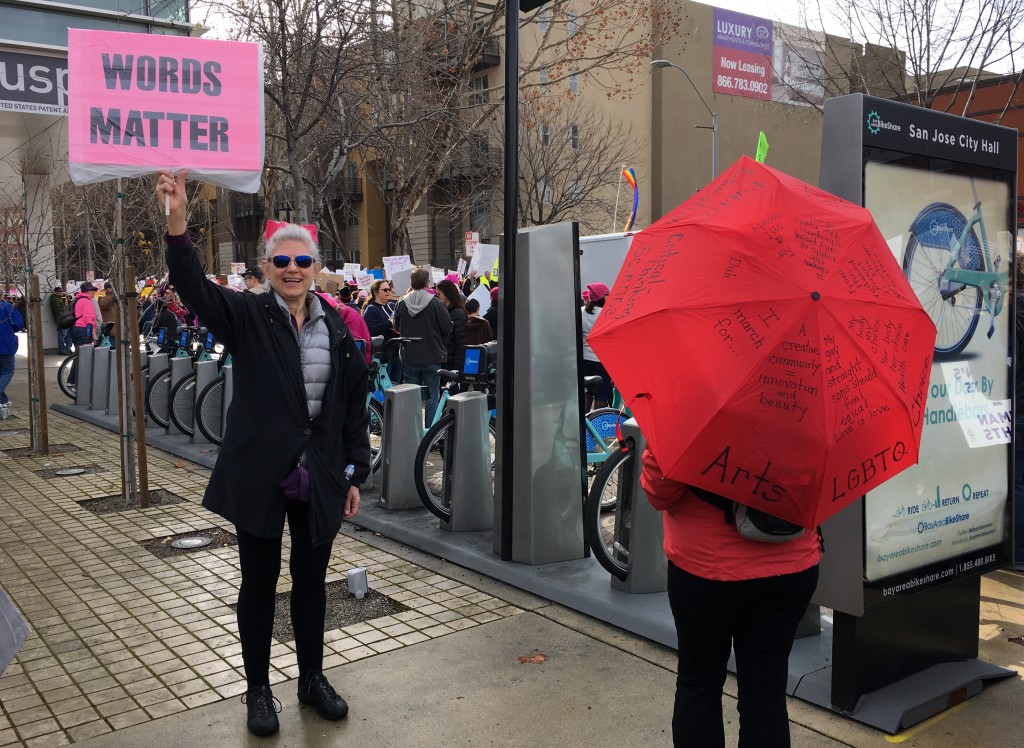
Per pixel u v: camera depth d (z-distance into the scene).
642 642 4.17
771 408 2.03
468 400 5.77
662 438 2.15
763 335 2.05
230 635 4.28
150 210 15.96
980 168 3.66
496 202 30.53
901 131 3.33
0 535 6.06
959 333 3.62
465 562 5.32
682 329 2.12
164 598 4.81
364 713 3.47
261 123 4.43
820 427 2.03
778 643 2.46
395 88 14.45
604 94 36.91
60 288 21.77
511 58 4.95
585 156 29.17
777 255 2.14
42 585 5.04
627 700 3.57
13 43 8.50
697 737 2.51
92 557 5.56
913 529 3.45
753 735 2.45
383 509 6.41
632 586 4.55
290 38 11.52
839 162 3.25
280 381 3.17
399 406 6.34
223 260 39.97
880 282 2.26
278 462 3.15
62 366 13.10
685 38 39.03
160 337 12.23
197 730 3.34
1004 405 3.82
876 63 17.34
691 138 41.25
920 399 2.28
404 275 16.22
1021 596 4.83
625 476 4.70
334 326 3.30
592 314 8.50
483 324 10.12
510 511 5.14
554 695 3.62
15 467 8.37
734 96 42.56
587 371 8.49
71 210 17.45
